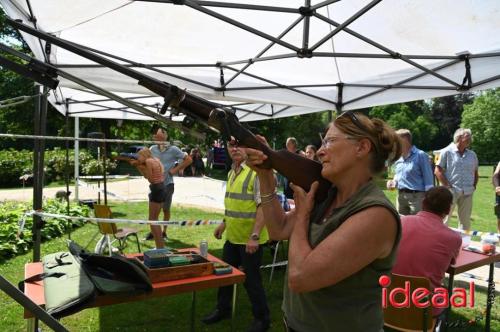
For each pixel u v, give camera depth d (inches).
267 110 335.3
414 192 211.3
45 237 263.4
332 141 53.4
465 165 233.5
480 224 366.6
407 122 1860.2
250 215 136.3
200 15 150.5
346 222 48.6
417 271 109.9
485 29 152.1
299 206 56.2
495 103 1545.3
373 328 51.7
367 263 47.6
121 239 228.7
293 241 52.7
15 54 46.5
